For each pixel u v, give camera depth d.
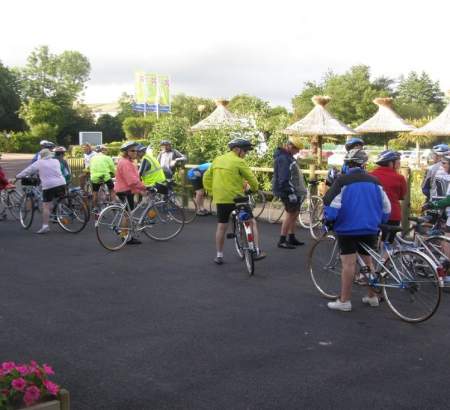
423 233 7.12
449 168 7.48
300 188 9.62
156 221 10.39
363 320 5.95
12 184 12.08
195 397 4.16
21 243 10.27
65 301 6.62
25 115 64.56
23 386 2.96
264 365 4.74
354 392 4.24
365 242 6.09
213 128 17.17
